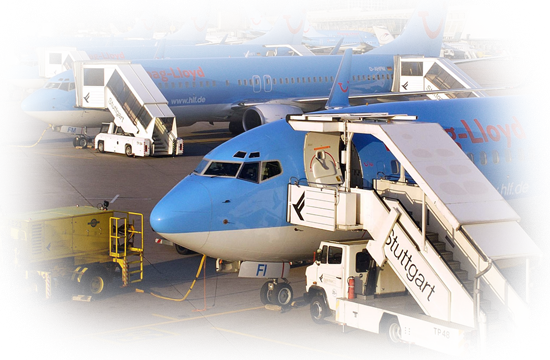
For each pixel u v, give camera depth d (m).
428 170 61.78
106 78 177.25
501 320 64.06
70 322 70.44
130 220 113.06
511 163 91.38
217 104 191.50
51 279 76.88
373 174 78.31
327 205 69.25
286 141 77.06
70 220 78.25
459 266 68.06
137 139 170.12
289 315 73.44
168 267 92.25
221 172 75.94
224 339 65.62
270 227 74.44
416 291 63.59
